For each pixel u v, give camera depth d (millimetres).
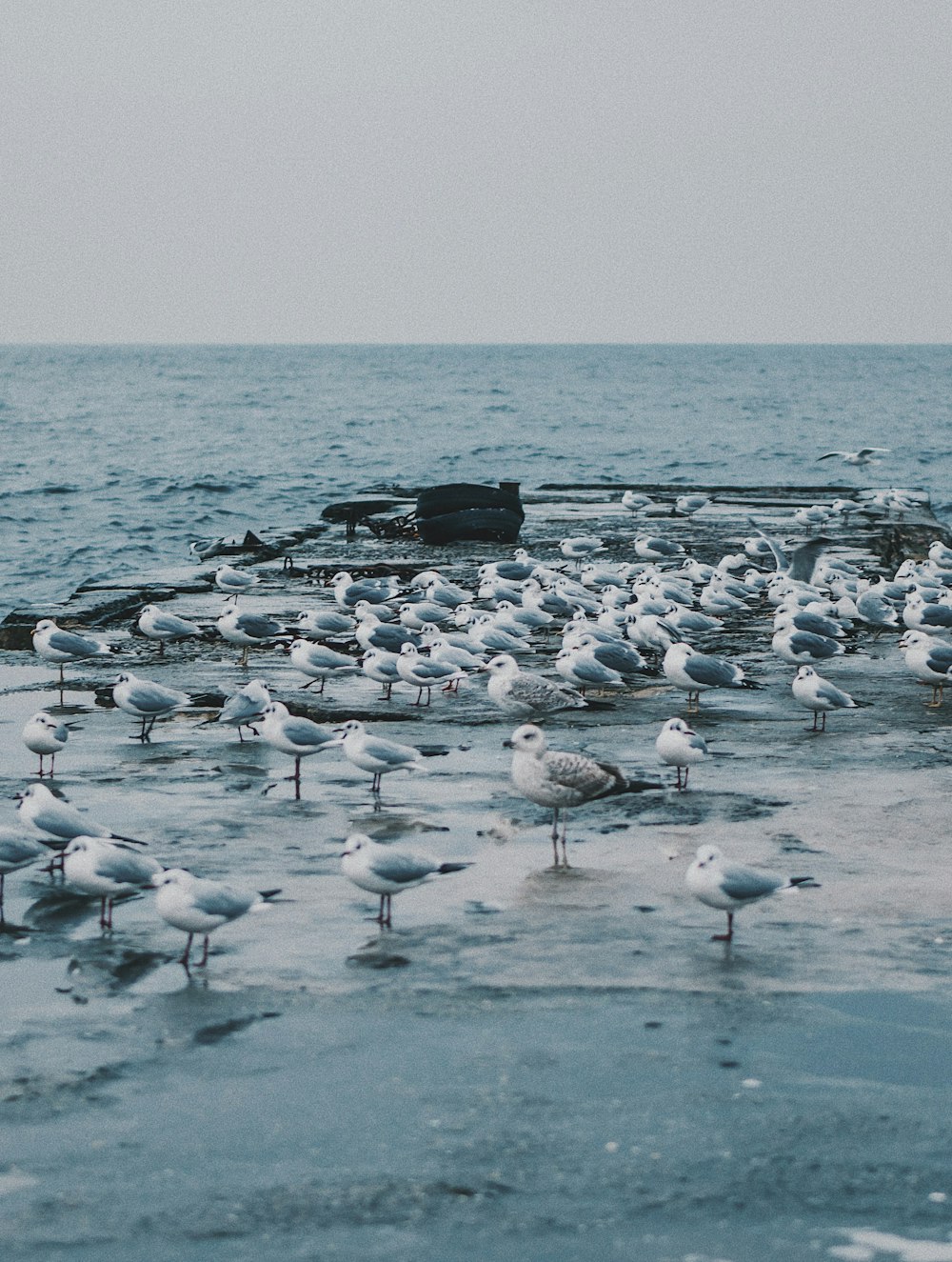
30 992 9711
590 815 13766
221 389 181125
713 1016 9281
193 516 54438
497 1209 7160
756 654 22734
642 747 16578
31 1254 6785
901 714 18422
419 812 13852
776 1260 6762
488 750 16438
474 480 69250
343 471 73438
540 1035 9016
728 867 10555
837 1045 8883
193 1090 8328
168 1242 6891
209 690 19344
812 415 130750
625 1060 8680
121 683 16562
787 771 15438
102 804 14055
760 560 33219
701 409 139625
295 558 33781
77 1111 8094
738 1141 7770
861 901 11359
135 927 11000
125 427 108500
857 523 42500
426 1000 9539
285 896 11492
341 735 14719
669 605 22500
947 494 69125
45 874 12352
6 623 24156
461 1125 7934
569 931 10750
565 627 21625
